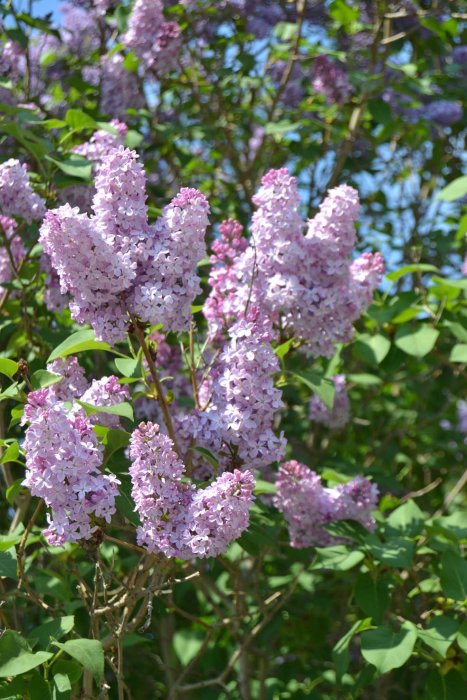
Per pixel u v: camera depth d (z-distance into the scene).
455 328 1.52
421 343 1.52
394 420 2.29
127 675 1.87
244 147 2.36
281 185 1.19
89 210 1.45
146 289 1.04
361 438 2.28
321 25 2.28
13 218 1.48
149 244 1.05
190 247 1.06
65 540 1.00
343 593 1.95
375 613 1.34
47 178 1.42
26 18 1.79
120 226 1.06
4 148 1.75
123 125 1.49
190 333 1.19
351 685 1.63
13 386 1.14
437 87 2.26
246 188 2.15
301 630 1.97
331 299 1.21
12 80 1.88
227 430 1.10
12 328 1.58
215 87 2.13
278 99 2.10
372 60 1.98
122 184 1.06
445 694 1.29
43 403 0.98
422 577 1.64
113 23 2.08
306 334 1.24
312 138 2.27
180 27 1.97
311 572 1.85
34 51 2.05
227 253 1.26
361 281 1.25
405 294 1.59
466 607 1.31
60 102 2.05
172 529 1.02
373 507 1.34
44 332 1.47
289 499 1.32
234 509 1.00
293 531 1.35
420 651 1.32
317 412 1.66
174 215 1.05
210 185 2.29
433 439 2.30
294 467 1.31
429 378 2.21
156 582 1.15
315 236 1.21
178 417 1.23
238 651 1.55
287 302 1.18
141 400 1.34
